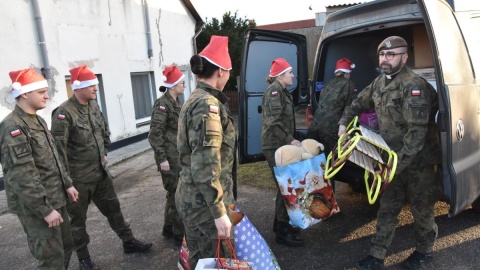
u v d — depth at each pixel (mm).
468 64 3215
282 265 3166
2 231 4535
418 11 3311
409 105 2641
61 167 2814
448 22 3064
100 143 3338
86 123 3221
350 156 2547
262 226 3965
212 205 1986
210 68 2166
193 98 2119
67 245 2914
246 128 4176
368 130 2912
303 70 4691
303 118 7750
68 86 7895
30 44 6875
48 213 2500
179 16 11695
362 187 3707
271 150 3418
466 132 2953
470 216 3760
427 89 2713
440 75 2699
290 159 2973
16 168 2438
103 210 3508
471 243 3256
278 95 3387
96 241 4016
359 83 4816
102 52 8625
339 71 4082
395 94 2766
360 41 4746
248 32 4141
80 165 3184
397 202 2961
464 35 3291
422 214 2906
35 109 2680
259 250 2346
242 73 4121
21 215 2590
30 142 2574
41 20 6969
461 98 2879
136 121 9930
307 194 2877
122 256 3604
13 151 2436
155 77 10555
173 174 3619
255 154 4281
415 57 4496
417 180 2834
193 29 12578
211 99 2072
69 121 3092
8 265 3650
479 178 3195
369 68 4855
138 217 4629
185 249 2480
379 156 2580
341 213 4121
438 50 2729
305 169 2881
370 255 3016
